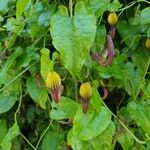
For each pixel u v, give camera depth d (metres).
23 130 0.56
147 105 0.44
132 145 0.45
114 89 0.50
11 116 0.55
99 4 0.41
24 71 0.45
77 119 0.40
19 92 0.49
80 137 0.40
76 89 0.44
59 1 0.45
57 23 0.36
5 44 0.49
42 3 0.47
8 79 0.47
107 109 0.41
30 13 0.47
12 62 0.44
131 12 0.49
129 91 0.46
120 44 0.49
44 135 0.52
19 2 0.39
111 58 0.38
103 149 0.41
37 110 0.54
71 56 0.35
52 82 0.37
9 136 0.46
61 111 0.43
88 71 0.42
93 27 0.35
